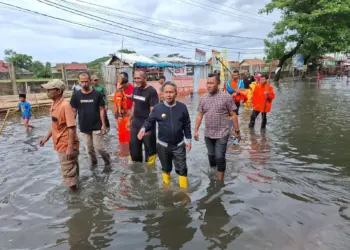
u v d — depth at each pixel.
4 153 6.58
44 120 11.40
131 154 5.69
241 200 4.10
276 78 33.84
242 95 10.00
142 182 4.80
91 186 4.67
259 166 5.46
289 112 11.98
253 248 3.04
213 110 4.83
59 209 3.95
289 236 3.24
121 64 20.31
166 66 20.00
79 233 3.38
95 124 5.39
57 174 5.23
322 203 3.98
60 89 4.25
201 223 3.53
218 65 18.67
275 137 7.69
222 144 4.80
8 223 3.61
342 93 19.56
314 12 27.03
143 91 5.47
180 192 4.39
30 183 4.83
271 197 4.18
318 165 5.48
